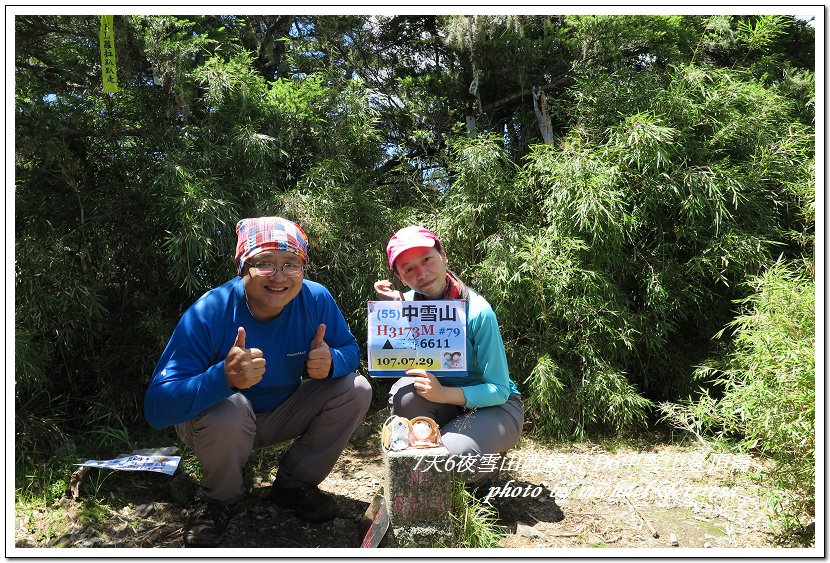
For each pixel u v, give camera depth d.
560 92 5.25
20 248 3.45
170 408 2.22
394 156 5.14
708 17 5.19
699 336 4.26
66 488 2.78
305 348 2.55
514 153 5.03
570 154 4.17
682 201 4.00
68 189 3.93
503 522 2.61
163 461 2.95
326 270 4.18
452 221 4.23
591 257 3.99
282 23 5.36
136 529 2.51
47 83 3.99
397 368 2.61
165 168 3.68
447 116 5.41
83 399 3.67
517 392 2.86
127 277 3.95
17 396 3.41
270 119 4.29
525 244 3.96
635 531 2.54
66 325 3.62
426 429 2.30
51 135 3.69
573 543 2.44
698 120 4.34
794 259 4.30
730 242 3.94
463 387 2.56
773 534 2.50
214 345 2.39
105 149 4.07
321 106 4.50
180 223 3.63
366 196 4.39
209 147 3.93
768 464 3.09
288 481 2.58
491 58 5.14
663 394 4.18
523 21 5.15
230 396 2.34
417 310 2.62
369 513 2.49
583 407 3.74
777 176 4.36
